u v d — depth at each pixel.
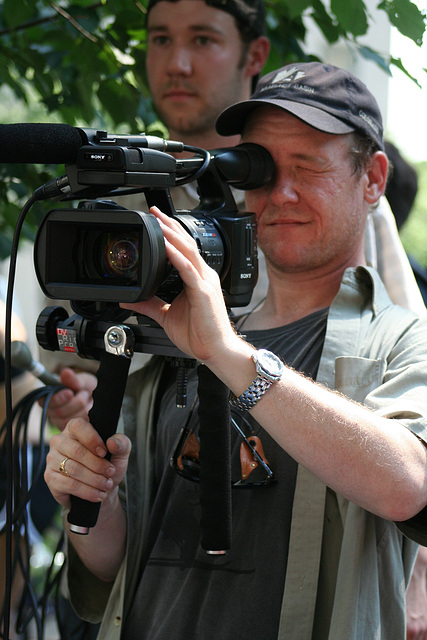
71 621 2.42
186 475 1.82
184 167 1.67
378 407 1.68
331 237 1.95
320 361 1.84
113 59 3.00
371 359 1.80
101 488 1.71
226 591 1.79
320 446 1.52
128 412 2.06
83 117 3.07
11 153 1.40
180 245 1.48
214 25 2.77
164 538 1.92
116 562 2.03
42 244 1.48
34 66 2.97
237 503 1.83
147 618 1.90
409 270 2.59
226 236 1.67
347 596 1.66
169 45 2.80
